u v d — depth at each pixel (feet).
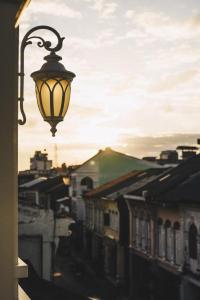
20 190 195.00
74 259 138.10
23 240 48.67
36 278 37.27
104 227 117.80
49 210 49.55
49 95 14.11
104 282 106.42
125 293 94.48
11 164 12.30
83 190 154.20
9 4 12.50
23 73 12.84
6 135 12.33
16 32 12.73
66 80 14.29
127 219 101.50
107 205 115.75
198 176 76.33
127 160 164.45
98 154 163.94
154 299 79.92
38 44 14.07
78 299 33.45
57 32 14.01
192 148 131.03
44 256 48.80
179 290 69.51
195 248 65.57
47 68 14.05
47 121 14.42
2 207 12.16
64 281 107.34
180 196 68.18
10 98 12.43
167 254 75.92
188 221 67.00
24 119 12.82
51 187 182.60
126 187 109.09
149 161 163.43
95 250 131.85
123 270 101.55
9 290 12.11
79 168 162.50
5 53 12.44
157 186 84.94
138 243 90.84
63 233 49.73
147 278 88.38
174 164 156.35
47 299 31.32
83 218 156.76
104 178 163.53
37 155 268.00
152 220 81.97
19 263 12.85
